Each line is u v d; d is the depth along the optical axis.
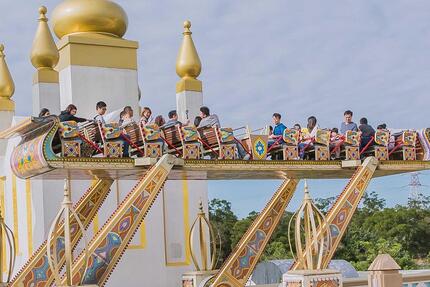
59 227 21.84
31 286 21.25
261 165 21.39
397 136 24.09
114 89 28.17
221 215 60.56
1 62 30.69
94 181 24.84
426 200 66.25
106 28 28.91
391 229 56.53
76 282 18.86
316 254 20.69
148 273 26.95
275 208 23.52
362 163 22.75
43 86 26.42
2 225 20.92
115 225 19.28
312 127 23.34
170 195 27.86
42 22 27.06
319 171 22.77
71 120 20.14
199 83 28.84
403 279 25.31
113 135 19.67
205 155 21.69
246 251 22.58
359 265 50.38
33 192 25.19
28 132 20.09
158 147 20.16
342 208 21.94
